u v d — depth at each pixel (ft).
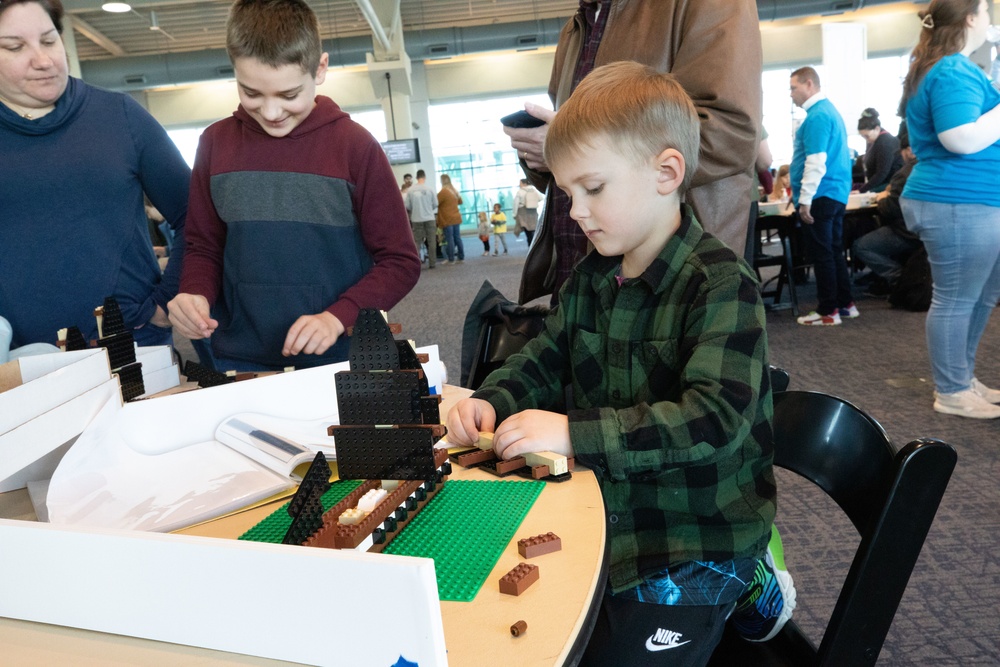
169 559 1.52
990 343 11.41
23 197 4.77
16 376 3.11
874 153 17.71
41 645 1.63
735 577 2.79
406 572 1.29
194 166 4.91
